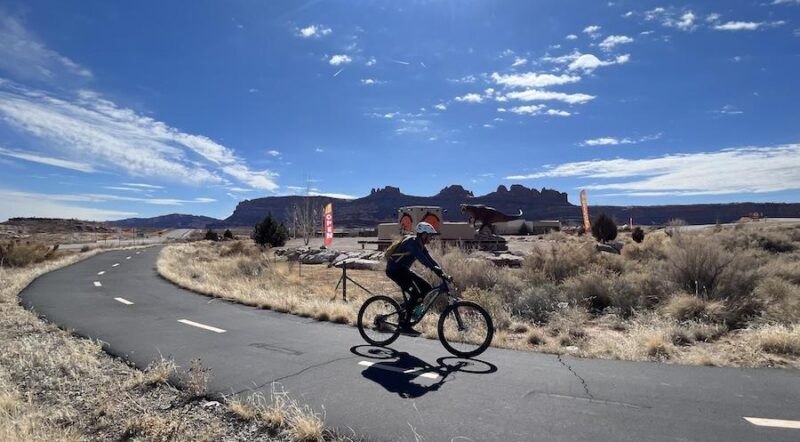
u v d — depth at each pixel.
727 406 4.82
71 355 6.96
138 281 18.78
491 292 12.04
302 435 4.30
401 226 33.69
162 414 4.90
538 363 6.53
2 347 7.56
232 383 5.78
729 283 10.72
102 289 15.99
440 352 7.18
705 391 5.27
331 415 4.76
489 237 34.34
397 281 7.37
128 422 4.55
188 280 17.80
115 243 69.50
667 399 5.04
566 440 4.13
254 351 7.33
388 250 7.39
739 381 5.60
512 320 9.98
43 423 4.62
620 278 12.46
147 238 103.06
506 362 6.58
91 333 8.83
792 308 9.09
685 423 4.42
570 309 10.56
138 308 11.86
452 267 14.39
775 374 5.86
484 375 5.97
